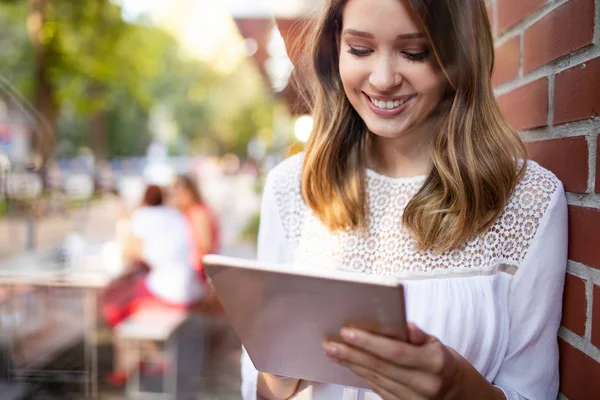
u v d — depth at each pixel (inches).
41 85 428.5
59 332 150.1
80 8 429.4
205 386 145.9
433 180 40.6
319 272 27.5
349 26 37.1
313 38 44.4
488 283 38.3
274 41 136.9
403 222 40.8
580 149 35.2
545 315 37.6
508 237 38.4
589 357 33.9
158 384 142.1
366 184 44.8
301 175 47.7
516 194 38.7
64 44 431.5
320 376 34.4
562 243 37.3
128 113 1022.4
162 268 149.6
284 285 28.8
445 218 38.9
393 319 26.8
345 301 27.5
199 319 155.6
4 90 180.1
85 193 724.0
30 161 208.5
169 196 159.9
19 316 144.3
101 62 457.4
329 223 44.8
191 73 1160.2
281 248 49.0
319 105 46.2
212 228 160.2
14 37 552.1
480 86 38.9
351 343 28.1
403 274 40.3
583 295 34.9
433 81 37.0
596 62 32.7
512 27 48.8
